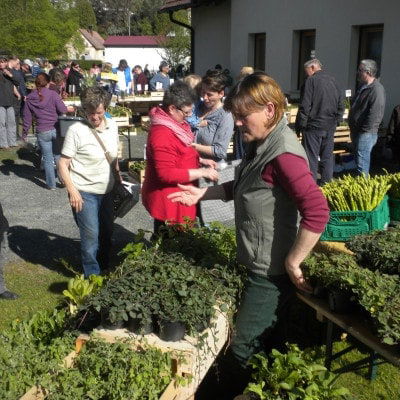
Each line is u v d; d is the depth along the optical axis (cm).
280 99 259
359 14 1124
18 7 3800
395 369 371
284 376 257
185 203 321
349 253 359
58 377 262
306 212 253
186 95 386
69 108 947
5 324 430
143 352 270
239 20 1553
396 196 420
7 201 803
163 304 276
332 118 762
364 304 277
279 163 256
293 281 272
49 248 604
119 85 1658
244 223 279
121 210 483
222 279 309
